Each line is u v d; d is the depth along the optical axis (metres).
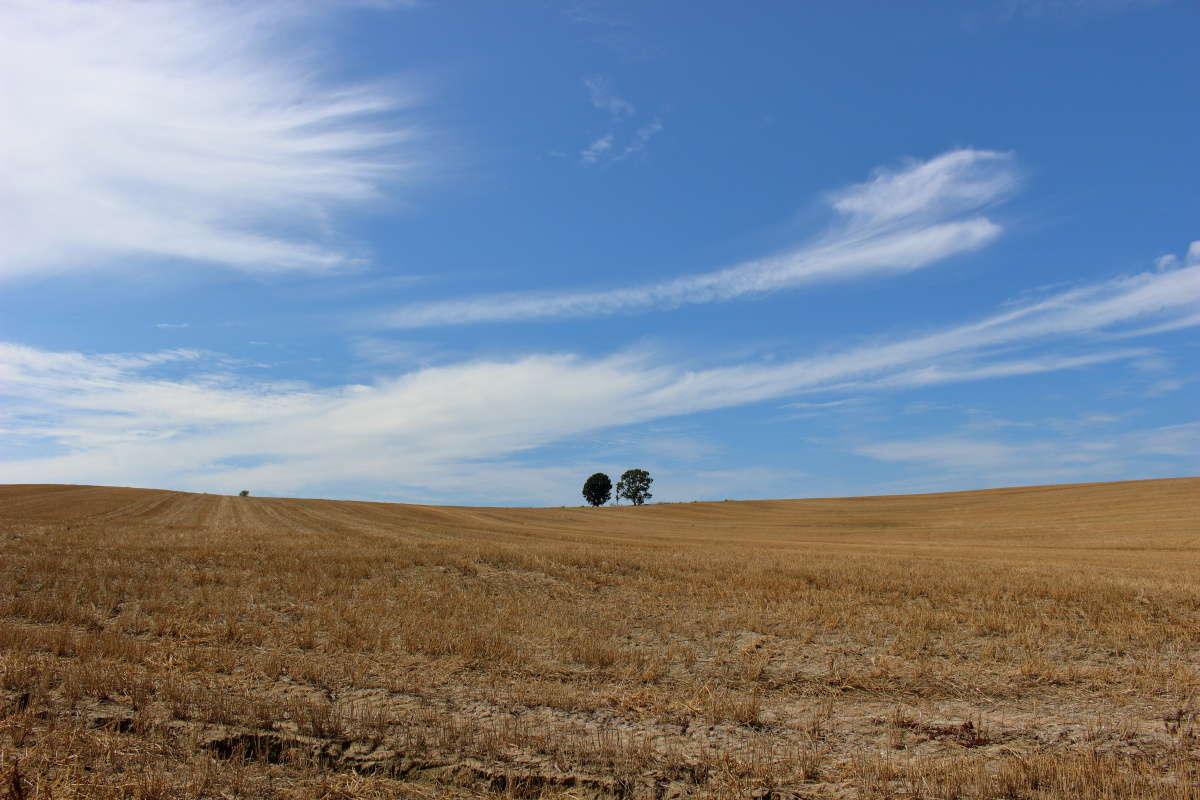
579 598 17.97
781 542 45.47
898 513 78.38
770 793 6.55
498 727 8.12
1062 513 63.88
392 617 14.30
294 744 7.19
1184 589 18.38
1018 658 12.42
